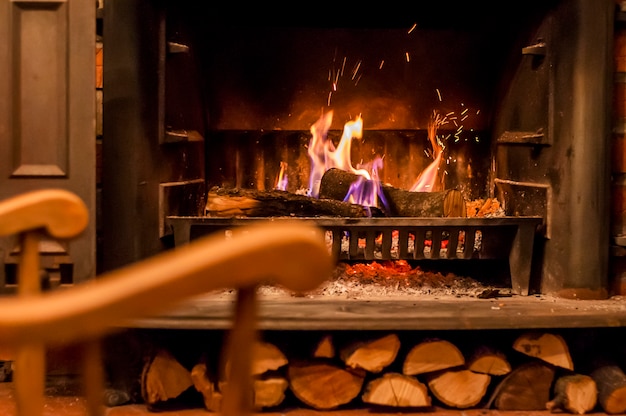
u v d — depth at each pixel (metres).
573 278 2.12
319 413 1.99
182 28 2.29
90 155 1.98
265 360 1.97
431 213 2.29
